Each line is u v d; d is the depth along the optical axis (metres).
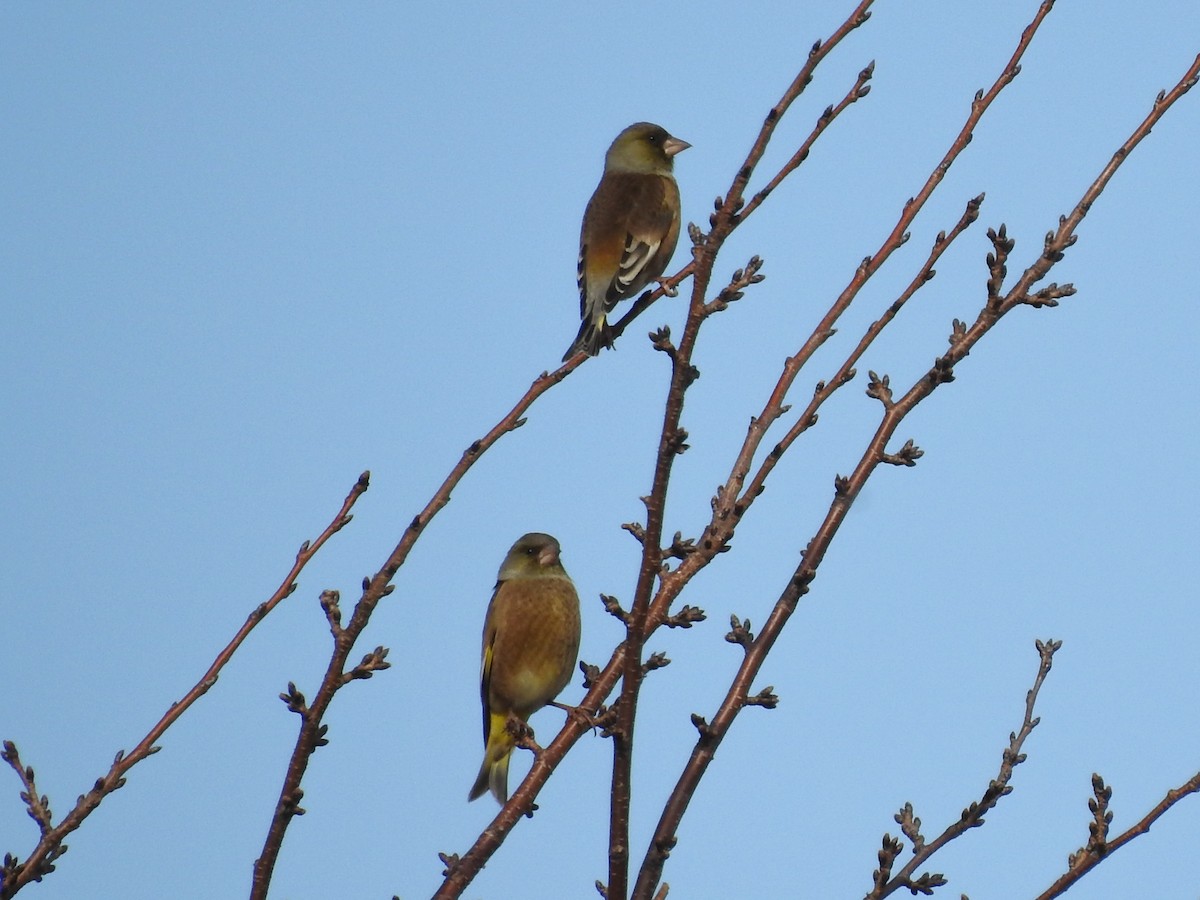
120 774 7.63
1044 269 9.02
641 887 8.05
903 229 9.27
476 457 8.77
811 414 8.96
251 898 7.41
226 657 8.05
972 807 8.58
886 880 8.33
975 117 9.32
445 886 8.28
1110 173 9.11
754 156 8.02
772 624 8.67
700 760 8.34
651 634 8.53
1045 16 9.40
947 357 9.00
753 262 8.14
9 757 7.61
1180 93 9.15
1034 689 8.89
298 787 7.55
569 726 8.79
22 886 7.29
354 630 7.83
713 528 8.90
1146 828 7.97
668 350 7.87
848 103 8.59
